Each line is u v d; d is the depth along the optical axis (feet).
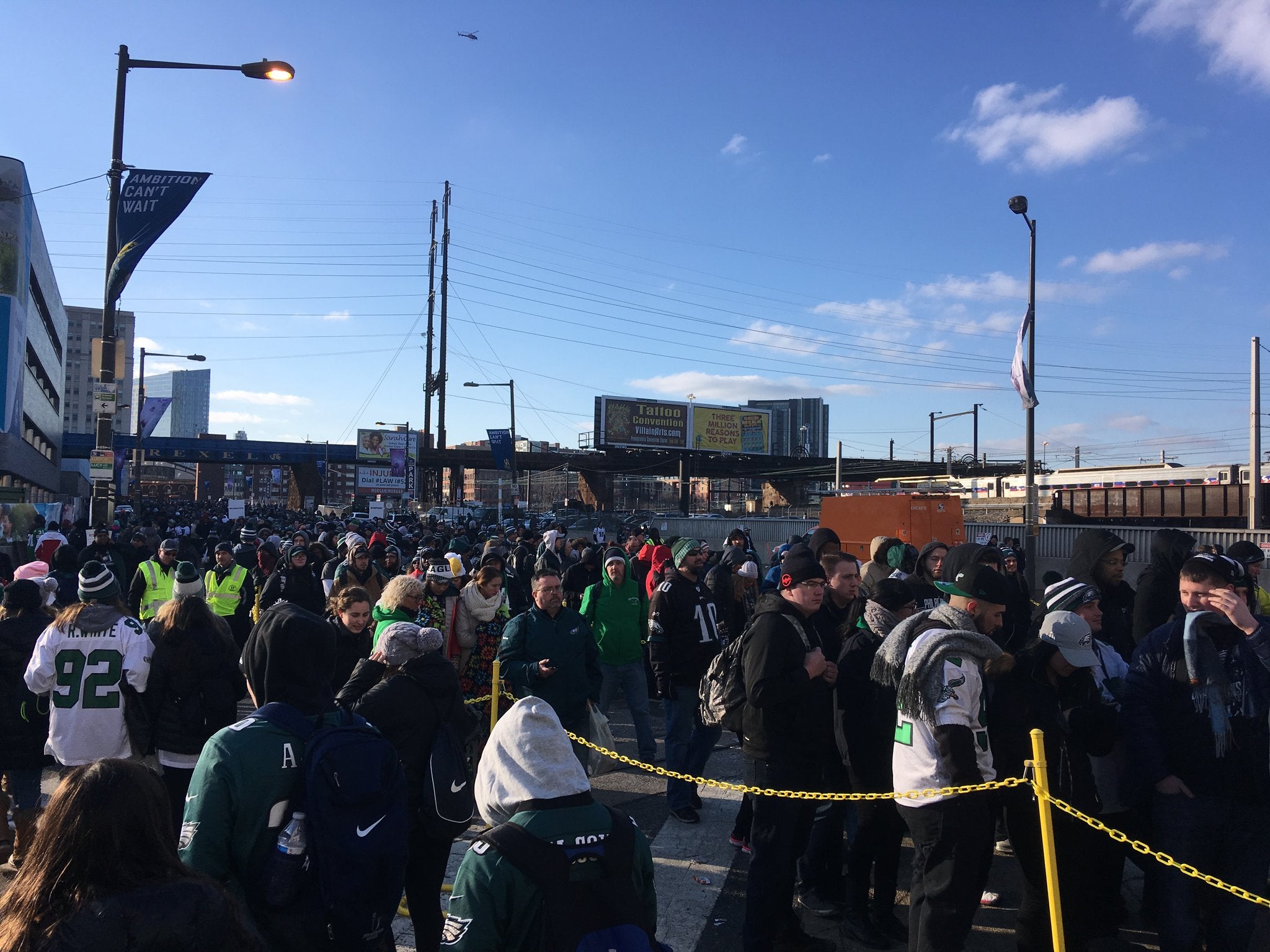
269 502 453.17
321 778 8.55
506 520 143.74
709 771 24.32
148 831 6.15
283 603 9.83
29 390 131.13
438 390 206.90
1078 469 100.83
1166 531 18.30
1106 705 13.08
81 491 226.79
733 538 35.88
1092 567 18.63
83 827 5.91
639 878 7.45
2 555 35.12
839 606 17.33
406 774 11.65
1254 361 73.67
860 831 14.60
